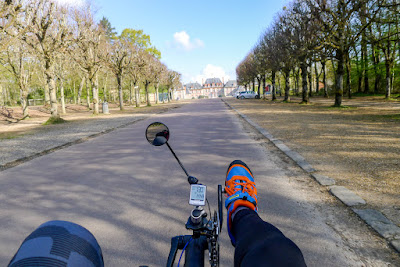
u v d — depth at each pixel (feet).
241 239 3.52
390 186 16.98
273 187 18.26
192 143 34.91
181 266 10.21
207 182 19.84
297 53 81.61
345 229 12.42
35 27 62.28
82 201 17.13
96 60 96.48
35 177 22.74
